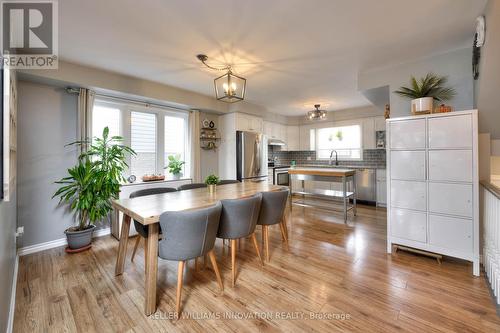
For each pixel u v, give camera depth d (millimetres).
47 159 2896
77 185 2840
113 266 2406
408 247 2549
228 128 4930
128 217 2250
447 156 2283
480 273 2180
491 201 1941
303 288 1971
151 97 3559
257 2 1744
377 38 2287
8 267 1659
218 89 2828
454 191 2256
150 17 1919
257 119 5340
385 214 4395
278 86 3781
